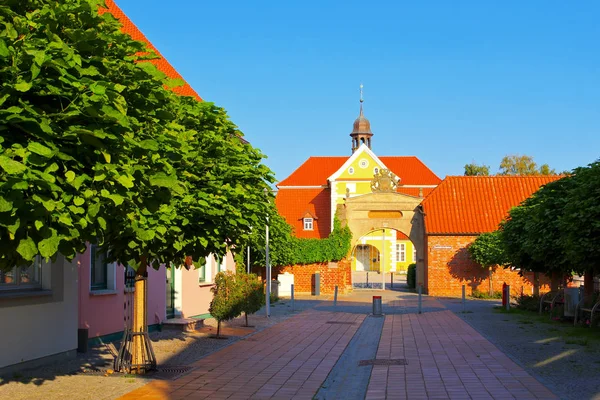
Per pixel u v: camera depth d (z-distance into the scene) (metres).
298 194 60.66
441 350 15.62
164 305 20.00
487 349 15.41
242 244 13.49
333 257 44.94
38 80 5.84
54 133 5.83
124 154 7.03
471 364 13.20
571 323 21.47
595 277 24.88
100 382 11.06
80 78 6.28
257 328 21.27
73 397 9.83
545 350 14.73
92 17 6.99
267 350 15.84
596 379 10.91
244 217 12.38
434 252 43.16
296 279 45.66
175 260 12.16
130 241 9.56
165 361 13.70
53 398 9.75
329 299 40.03
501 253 32.22
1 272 12.15
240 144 13.56
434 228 43.34
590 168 17.48
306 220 57.59
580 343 15.59
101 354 14.47
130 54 8.12
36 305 12.70
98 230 7.38
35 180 5.51
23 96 6.01
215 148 12.35
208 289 24.33
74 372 12.13
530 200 25.84
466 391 10.41
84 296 15.37
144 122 8.19
